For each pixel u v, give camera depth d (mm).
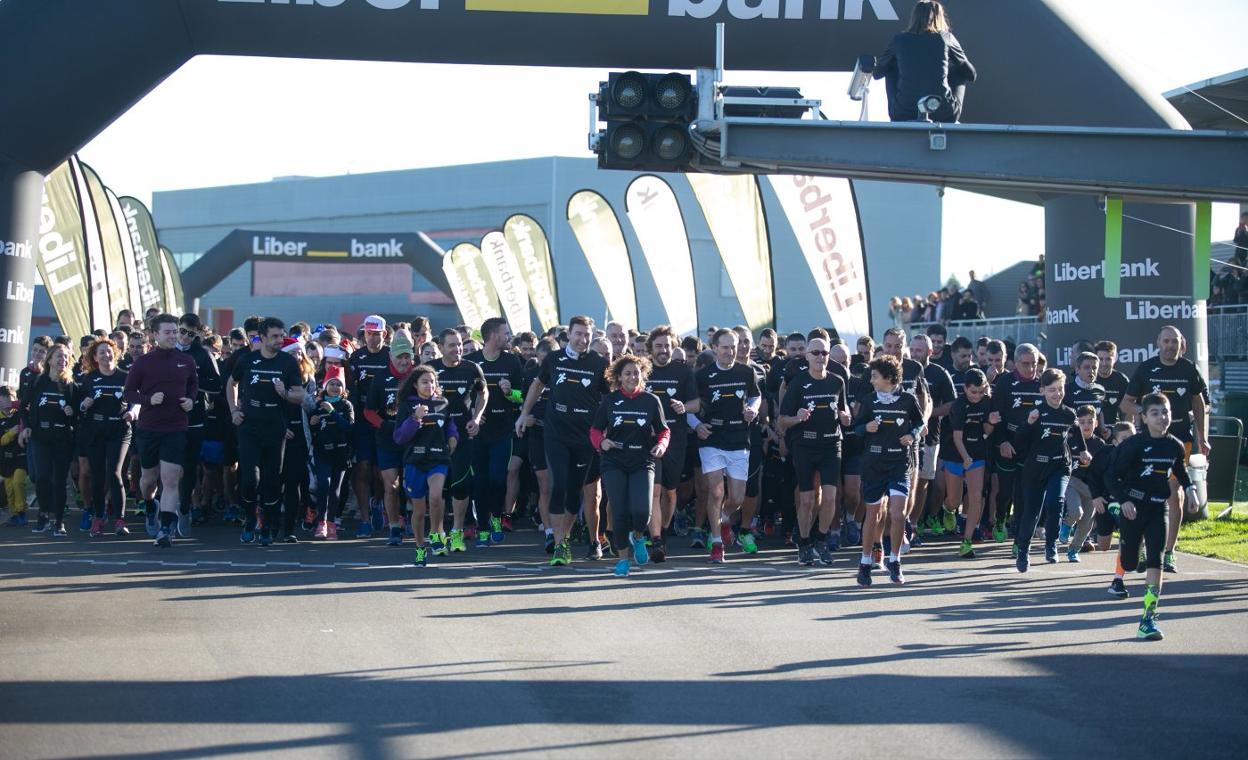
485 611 16438
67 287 36062
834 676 13109
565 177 108188
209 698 11797
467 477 22172
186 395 22344
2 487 27234
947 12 28516
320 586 18156
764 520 26500
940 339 27578
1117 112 27969
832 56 30000
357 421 24484
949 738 10852
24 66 28750
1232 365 38719
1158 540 15516
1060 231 29219
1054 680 13086
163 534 22062
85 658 13328
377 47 29859
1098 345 24359
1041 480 21031
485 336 23984
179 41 29656
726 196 34000
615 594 18031
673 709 11672
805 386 21312
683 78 25391
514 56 29969
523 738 10672
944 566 21656
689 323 37844
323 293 118188
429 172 116812
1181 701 12250
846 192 31797
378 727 10938
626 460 19750
